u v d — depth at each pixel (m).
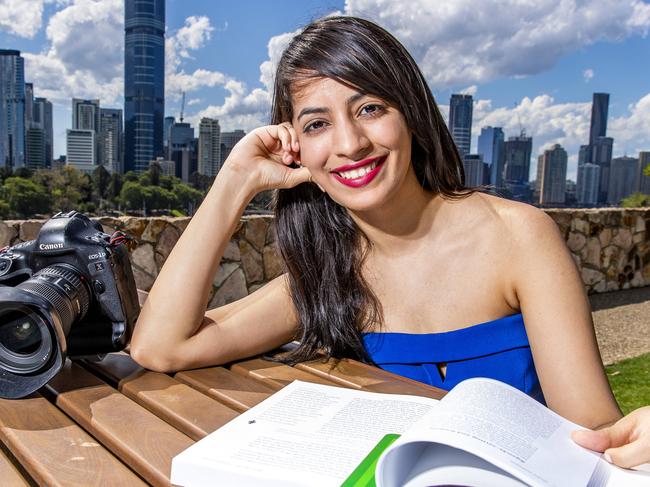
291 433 1.06
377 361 1.59
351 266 1.60
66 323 1.26
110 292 1.44
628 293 7.17
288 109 1.53
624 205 8.44
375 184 1.40
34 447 1.05
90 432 1.16
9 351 1.27
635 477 0.82
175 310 1.46
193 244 1.51
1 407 1.25
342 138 1.37
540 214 1.45
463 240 1.49
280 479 0.89
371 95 1.36
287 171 1.60
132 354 1.47
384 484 0.79
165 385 1.37
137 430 1.11
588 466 0.83
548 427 0.91
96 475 0.95
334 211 1.61
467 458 0.84
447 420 0.85
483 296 1.49
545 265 1.38
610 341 5.08
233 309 1.64
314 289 1.62
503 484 0.78
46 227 1.42
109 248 1.44
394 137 1.38
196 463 0.94
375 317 1.60
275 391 1.34
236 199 1.58
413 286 1.55
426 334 1.53
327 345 1.62
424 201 1.51
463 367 1.48
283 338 1.66
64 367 1.50
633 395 3.63
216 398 1.33
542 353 1.32
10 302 1.17
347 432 1.06
